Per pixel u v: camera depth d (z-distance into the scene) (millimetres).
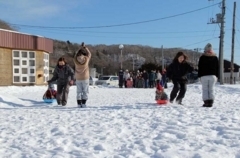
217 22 28688
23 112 8758
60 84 10789
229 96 14781
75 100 13273
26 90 20031
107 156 4164
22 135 5570
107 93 18156
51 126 6367
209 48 9188
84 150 4480
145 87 28188
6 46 21922
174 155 4047
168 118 6945
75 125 6426
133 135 5352
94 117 7445
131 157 4074
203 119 6656
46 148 4656
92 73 53500
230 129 5473
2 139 5301
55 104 11305
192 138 4961
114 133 5535
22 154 4328
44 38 25141
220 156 3957
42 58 25031
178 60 9984
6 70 22266
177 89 10133
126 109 8797
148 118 7055
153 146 4578
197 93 17578
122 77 28984
